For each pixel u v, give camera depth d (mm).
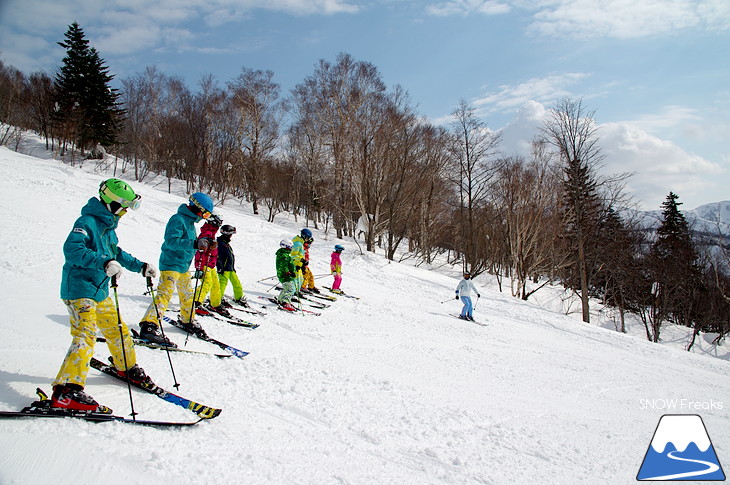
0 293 5668
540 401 5840
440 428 4238
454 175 31641
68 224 11477
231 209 37125
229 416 3582
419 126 28969
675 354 11914
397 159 26703
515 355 8562
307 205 39000
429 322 10383
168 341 4797
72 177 18344
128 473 2434
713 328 32906
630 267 28000
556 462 3926
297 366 5211
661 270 28656
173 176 44219
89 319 3145
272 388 4406
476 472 3453
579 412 5684
